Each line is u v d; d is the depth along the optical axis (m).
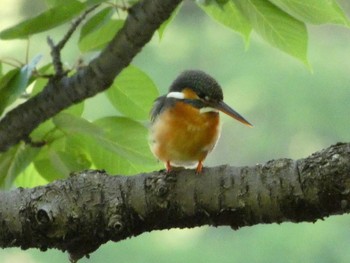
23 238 8.23
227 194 7.94
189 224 8.17
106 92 10.49
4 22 19.80
